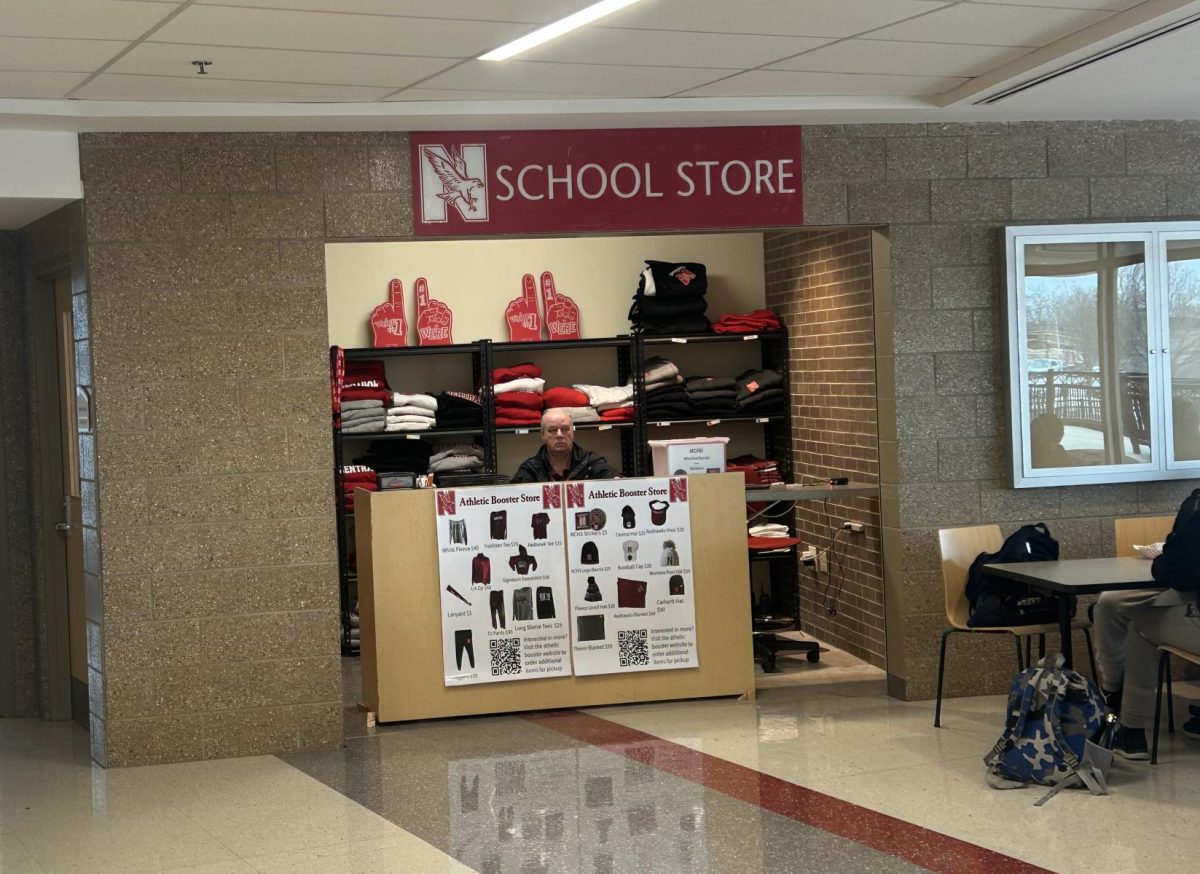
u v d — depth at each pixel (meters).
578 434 9.74
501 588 7.19
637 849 5.02
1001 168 7.50
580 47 5.52
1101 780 5.60
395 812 5.61
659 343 9.79
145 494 6.54
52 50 5.19
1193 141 7.75
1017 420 7.45
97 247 6.46
